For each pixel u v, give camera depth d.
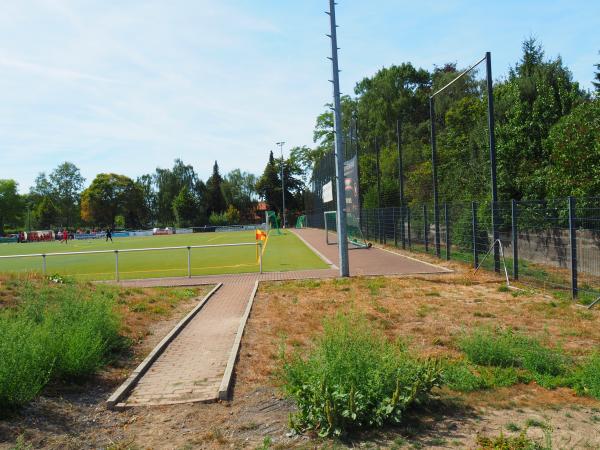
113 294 12.01
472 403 5.28
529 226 15.15
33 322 7.54
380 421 4.61
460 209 19.06
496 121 24.30
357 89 68.31
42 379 6.02
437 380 5.32
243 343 8.11
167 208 108.38
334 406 4.56
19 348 5.71
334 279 15.21
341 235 15.86
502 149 21.52
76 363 6.38
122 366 7.29
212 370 6.93
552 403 5.25
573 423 4.72
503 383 5.84
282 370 6.49
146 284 15.72
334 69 16.12
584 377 5.77
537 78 23.31
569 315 9.33
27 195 123.38
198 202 109.00
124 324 9.51
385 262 19.95
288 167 99.75
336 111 16.00
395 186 35.97
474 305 10.61
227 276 17.16
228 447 4.52
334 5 15.95
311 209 68.31
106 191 105.38
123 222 107.25
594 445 4.23
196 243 42.62
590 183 15.19
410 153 45.41
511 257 18.33
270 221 63.78
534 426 4.66
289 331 8.80
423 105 58.75
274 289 13.73
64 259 28.22
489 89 14.91
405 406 4.82
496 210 15.10
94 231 100.44
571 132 16.53
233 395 5.89
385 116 57.69
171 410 5.53
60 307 8.48
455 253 19.34
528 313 9.67
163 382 6.52
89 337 7.09
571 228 10.91
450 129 34.78
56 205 121.69
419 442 4.38
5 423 5.04
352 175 30.77
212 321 10.12
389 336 8.10
